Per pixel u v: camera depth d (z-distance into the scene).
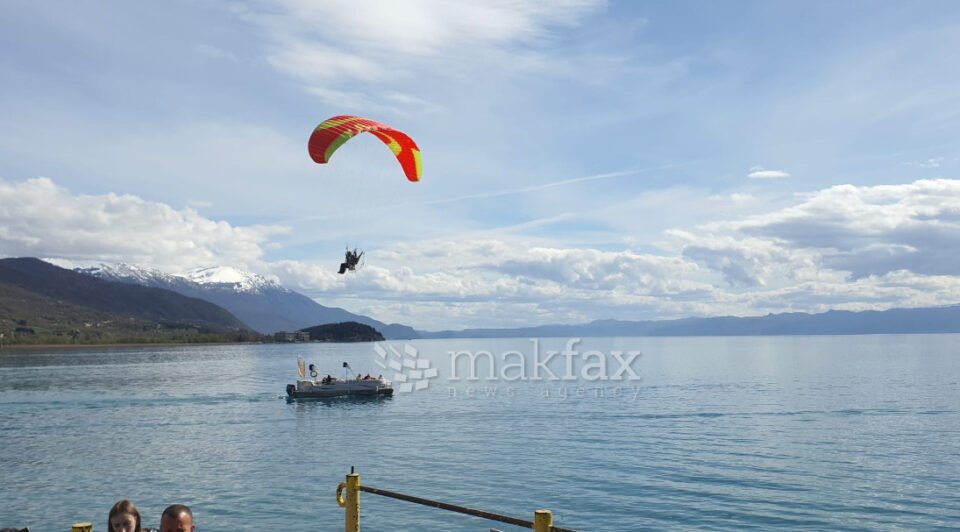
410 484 36.06
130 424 61.69
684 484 35.56
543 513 9.53
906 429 55.53
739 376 123.19
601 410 70.00
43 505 32.16
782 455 43.91
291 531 27.66
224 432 56.09
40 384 111.06
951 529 28.30
